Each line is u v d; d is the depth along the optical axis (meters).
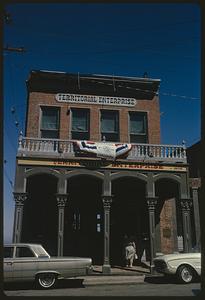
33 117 18.55
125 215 19.14
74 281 13.45
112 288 11.70
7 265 11.15
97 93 19.45
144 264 17.75
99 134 18.81
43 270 11.39
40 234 18.30
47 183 17.64
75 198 18.86
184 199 16.53
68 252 18.09
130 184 18.23
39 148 16.36
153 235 15.72
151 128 19.44
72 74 18.92
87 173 16.03
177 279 13.17
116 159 16.59
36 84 19.02
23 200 15.28
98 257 18.39
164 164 16.75
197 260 12.73
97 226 18.80
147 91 19.88
